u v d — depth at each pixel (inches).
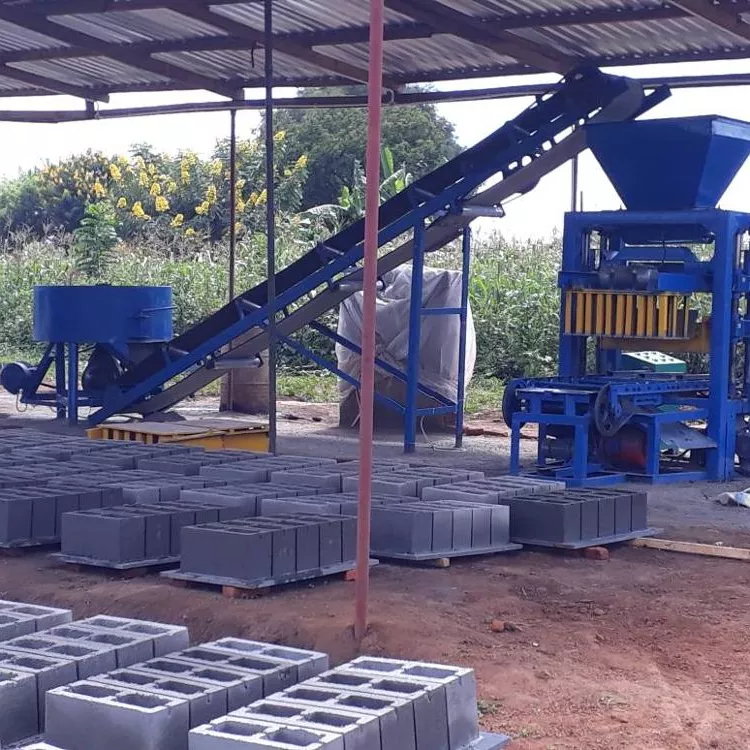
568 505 365.1
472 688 213.3
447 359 690.8
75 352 694.5
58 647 226.1
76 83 753.6
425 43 633.0
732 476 535.2
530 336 942.4
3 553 363.3
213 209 1486.2
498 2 548.1
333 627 280.7
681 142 532.1
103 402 690.8
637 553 371.9
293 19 603.2
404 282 698.2
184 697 197.2
